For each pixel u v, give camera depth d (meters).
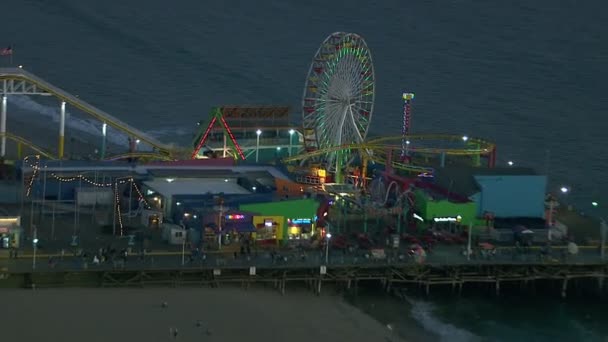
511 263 199.62
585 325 187.75
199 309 174.12
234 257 193.25
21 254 188.25
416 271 197.00
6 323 161.00
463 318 186.62
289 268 190.50
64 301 172.62
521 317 189.50
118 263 185.38
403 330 177.38
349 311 183.12
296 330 169.62
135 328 162.88
